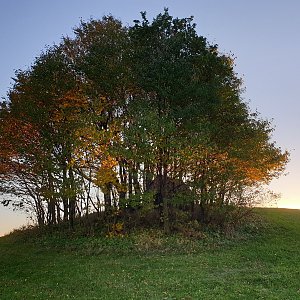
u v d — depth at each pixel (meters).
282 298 19.88
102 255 30.58
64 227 39.50
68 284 22.92
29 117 35.38
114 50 36.62
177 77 34.22
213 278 23.17
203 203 37.41
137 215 37.66
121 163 35.16
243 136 36.44
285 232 39.19
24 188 40.12
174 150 33.59
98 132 33.81
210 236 34.53
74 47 40.16
